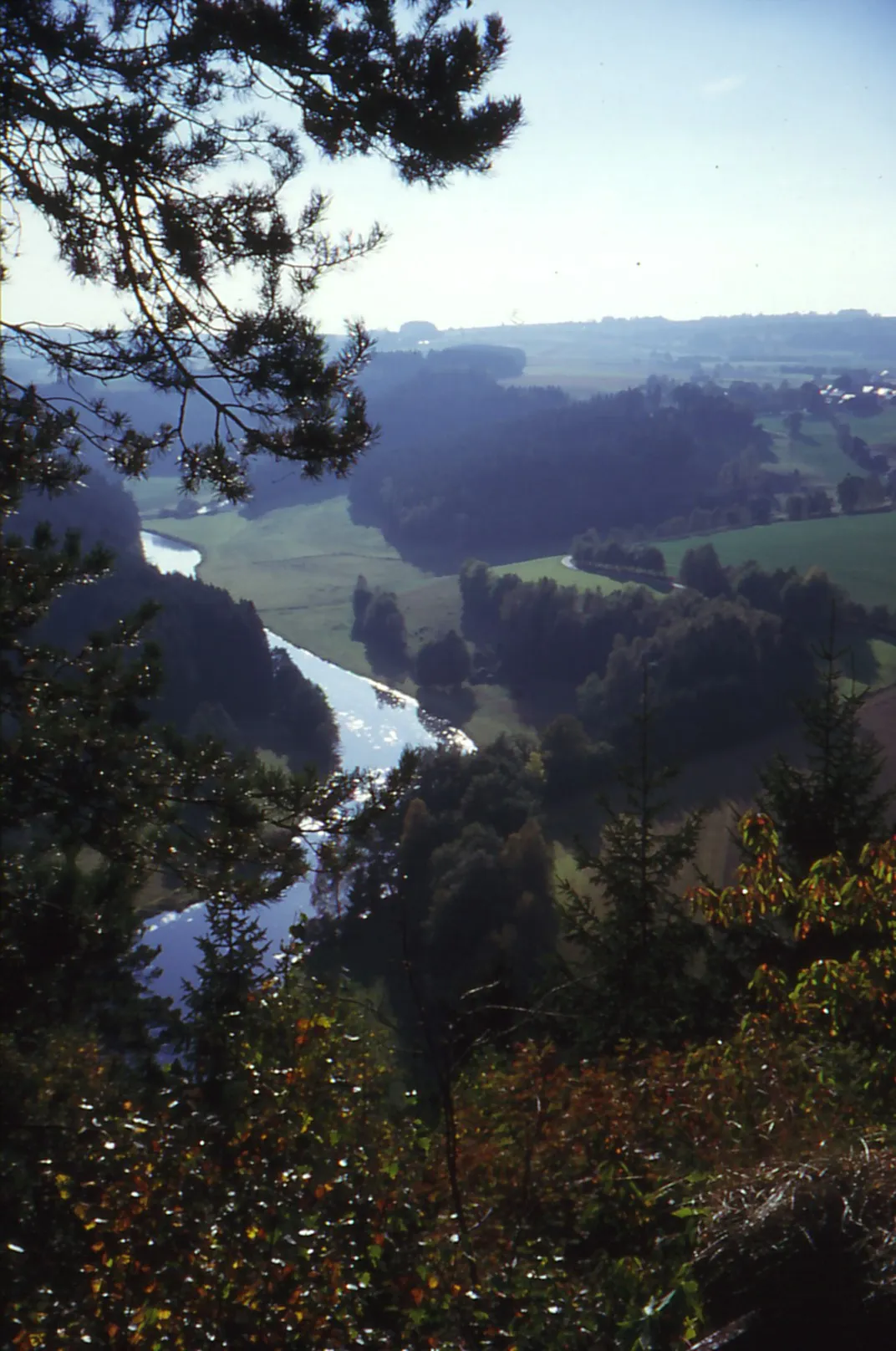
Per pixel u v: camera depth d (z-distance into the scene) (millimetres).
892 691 74000
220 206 7707
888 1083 6984
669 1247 4832
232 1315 4875
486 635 123062
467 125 7195
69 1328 4859
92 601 75000
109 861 9539
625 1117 6699
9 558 10273
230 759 10055
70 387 8070
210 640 92750
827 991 7699
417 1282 4977
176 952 49000
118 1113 6891
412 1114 7328
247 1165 6184
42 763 9633
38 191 7629
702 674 77062
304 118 7594
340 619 135125
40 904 8938
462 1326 4672
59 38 7008
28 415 8305
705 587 114688
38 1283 5336
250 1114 6773
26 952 8781
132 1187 5781
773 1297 2955
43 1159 6324
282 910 40531
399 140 7426
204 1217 5629
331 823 9477
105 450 8461
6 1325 4926
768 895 7547
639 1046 8898
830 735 17328
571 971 15422
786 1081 6965
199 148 7652
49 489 8836
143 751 9977
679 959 15164
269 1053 7426
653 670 80750
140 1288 5055
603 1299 4707
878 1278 2848
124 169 7406
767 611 94000
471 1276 4816
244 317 7945
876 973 7328
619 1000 13703
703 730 72188
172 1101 6957
